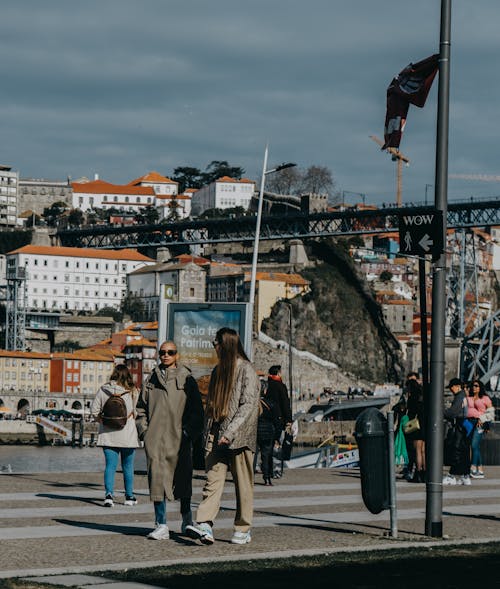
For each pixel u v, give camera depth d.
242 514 20.56
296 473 39.16
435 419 22.70
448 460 36.44
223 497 29.45
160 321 36.66
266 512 25.94
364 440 22.28
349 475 38.38
